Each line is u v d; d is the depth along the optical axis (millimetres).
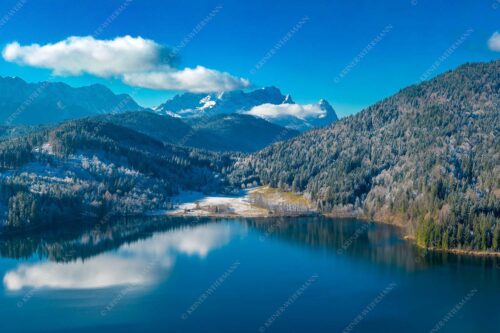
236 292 193500
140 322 162500
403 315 168125
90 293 191250
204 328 158000
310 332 154750
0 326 159875
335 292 192625
